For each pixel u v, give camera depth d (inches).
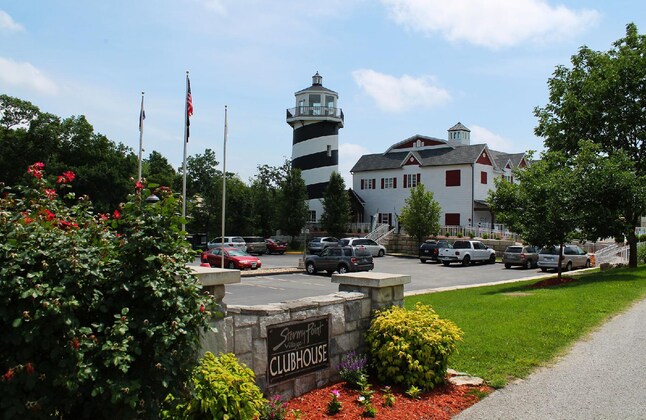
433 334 252.8
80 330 123.7
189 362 143.7
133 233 143.1
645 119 964.0
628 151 985.5
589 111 964.6
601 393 247.8
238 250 1245.7
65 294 122.8
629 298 556.1
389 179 2293.3
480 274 1186.0
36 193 151.3
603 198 803.4
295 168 2172.7
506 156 2321.6
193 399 157.9
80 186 1804.9
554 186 778.2
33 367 115.0
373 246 1733.5
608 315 448.8
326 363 247.1
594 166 821.2
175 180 2513.5
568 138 1010.7
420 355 247.8
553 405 231.3
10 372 112.4
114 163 1883.6
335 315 254.1
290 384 226.5
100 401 130.9
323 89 2188.7
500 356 311.0
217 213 2111.2
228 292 826.8
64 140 1859.0
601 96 962.7
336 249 1141.1
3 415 113.8
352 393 236.5
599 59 991.6
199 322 144.6
